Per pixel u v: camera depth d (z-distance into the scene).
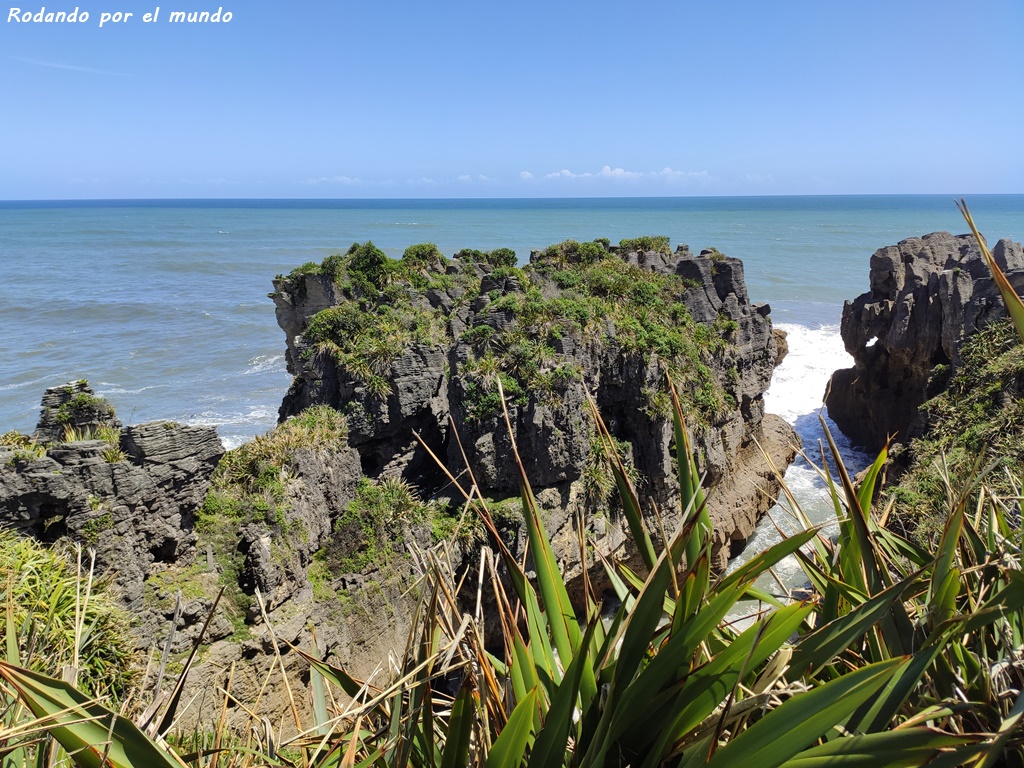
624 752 4.54
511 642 5.63
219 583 23.22
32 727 3.79
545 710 5.13
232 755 6.46
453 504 30.55
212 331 89.12
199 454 23.58
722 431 38.41
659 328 37.00
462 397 31.23
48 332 88.25
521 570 5.50
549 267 43.31
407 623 27.78
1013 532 6.91
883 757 3.74
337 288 38.97
